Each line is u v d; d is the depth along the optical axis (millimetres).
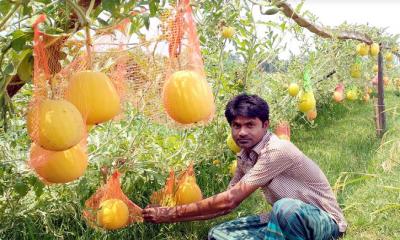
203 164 4781
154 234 3818
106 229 3150
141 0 1823
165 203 3455
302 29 6434
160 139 4160
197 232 3945
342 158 5895
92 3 1574
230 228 3553
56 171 1686
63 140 1490
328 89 9414
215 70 4809
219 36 4445
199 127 4586
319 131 7914
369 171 5082
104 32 1838
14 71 1530
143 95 2307
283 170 3148
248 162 3354
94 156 3508
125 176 3824
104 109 1604
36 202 3455
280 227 3088
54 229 3551
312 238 3109
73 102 1583
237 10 4230
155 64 2188
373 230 3805
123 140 3801
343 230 3326
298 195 3205
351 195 4512
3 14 1612
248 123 3141
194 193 3467
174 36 2012
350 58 9070
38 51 1533
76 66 1863
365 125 8414
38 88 1580
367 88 11133
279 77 6609
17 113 2889
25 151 3252
